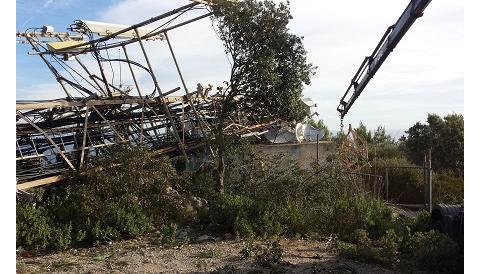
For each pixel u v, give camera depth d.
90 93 13.30
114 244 8.32
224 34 11.88
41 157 10.60
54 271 6.56
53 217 8.65
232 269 6.56
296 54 12.12
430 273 6.93
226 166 12.33
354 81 11.39
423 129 23.52
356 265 7.15
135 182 9.85
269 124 15.64
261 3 11.82
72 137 11.63
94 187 9.55
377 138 30.19
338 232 9.30
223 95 12.30
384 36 9.51
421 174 16.75
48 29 13.09
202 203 11.06
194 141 13.73
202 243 8.43
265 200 10.80
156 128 13.60
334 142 16.91
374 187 13.20
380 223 9.44
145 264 6.94
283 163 12.43
